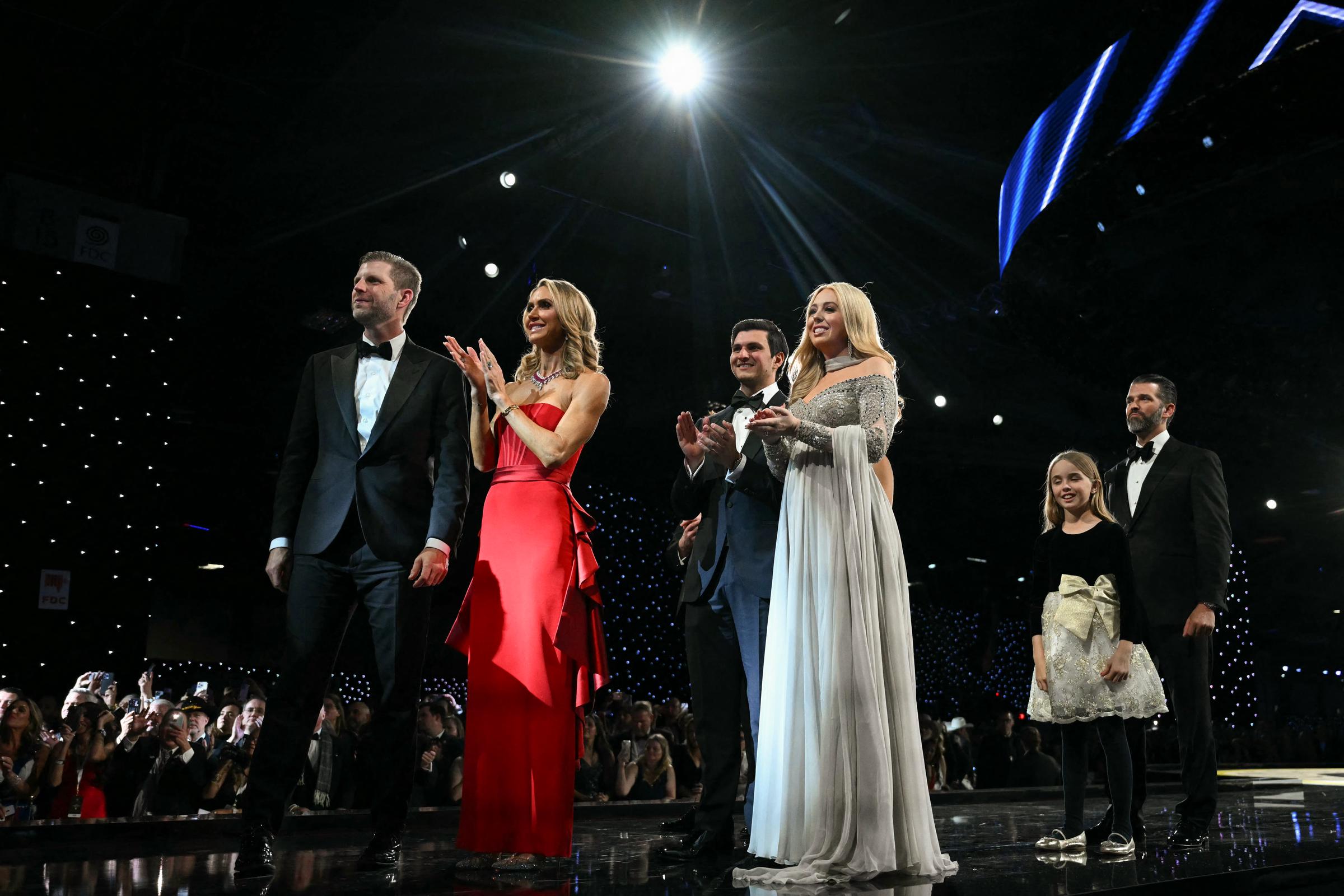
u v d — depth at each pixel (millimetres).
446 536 4148
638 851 4949
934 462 24641
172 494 18609
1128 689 5141
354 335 17938
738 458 4539
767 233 18875
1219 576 5516
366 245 16547
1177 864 4496
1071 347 12508
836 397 4262
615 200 17250
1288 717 29891
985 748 14688
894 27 13250
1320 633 29703
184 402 17312
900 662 3986
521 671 4230
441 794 9148
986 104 14922
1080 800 5219
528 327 4742
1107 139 8109
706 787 4684
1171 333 12133
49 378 13719
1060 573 5523
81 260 13570
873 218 18672
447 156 15258
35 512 13562
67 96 13031
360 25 12297
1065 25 11336
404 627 4148
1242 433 18344
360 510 4176
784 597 4102
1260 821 6473
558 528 4414
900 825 3822
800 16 13172
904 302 20828
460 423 4398
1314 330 12125
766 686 4062
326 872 4043
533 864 4027
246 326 17156
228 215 15547
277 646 20719
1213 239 9656
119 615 14102
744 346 5320
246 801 3918
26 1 11930
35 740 8500
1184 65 7465
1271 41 6750
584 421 4461
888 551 4074
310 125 14156
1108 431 22859
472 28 12625
